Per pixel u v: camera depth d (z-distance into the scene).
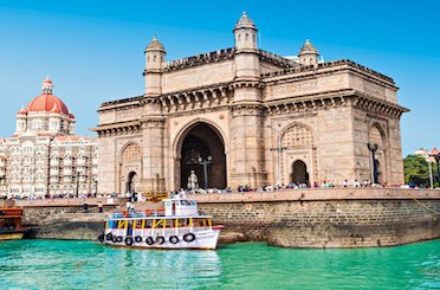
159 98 70.44
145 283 34.38
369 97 59.28
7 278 37.47
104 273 38.44
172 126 70.06
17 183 173.50
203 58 67.44
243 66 62.62
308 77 60.25
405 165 114.69
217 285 33.03
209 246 47.75
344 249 45.34
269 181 62.09
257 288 31.91
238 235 52.34
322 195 46.91
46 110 189.12
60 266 42.12
